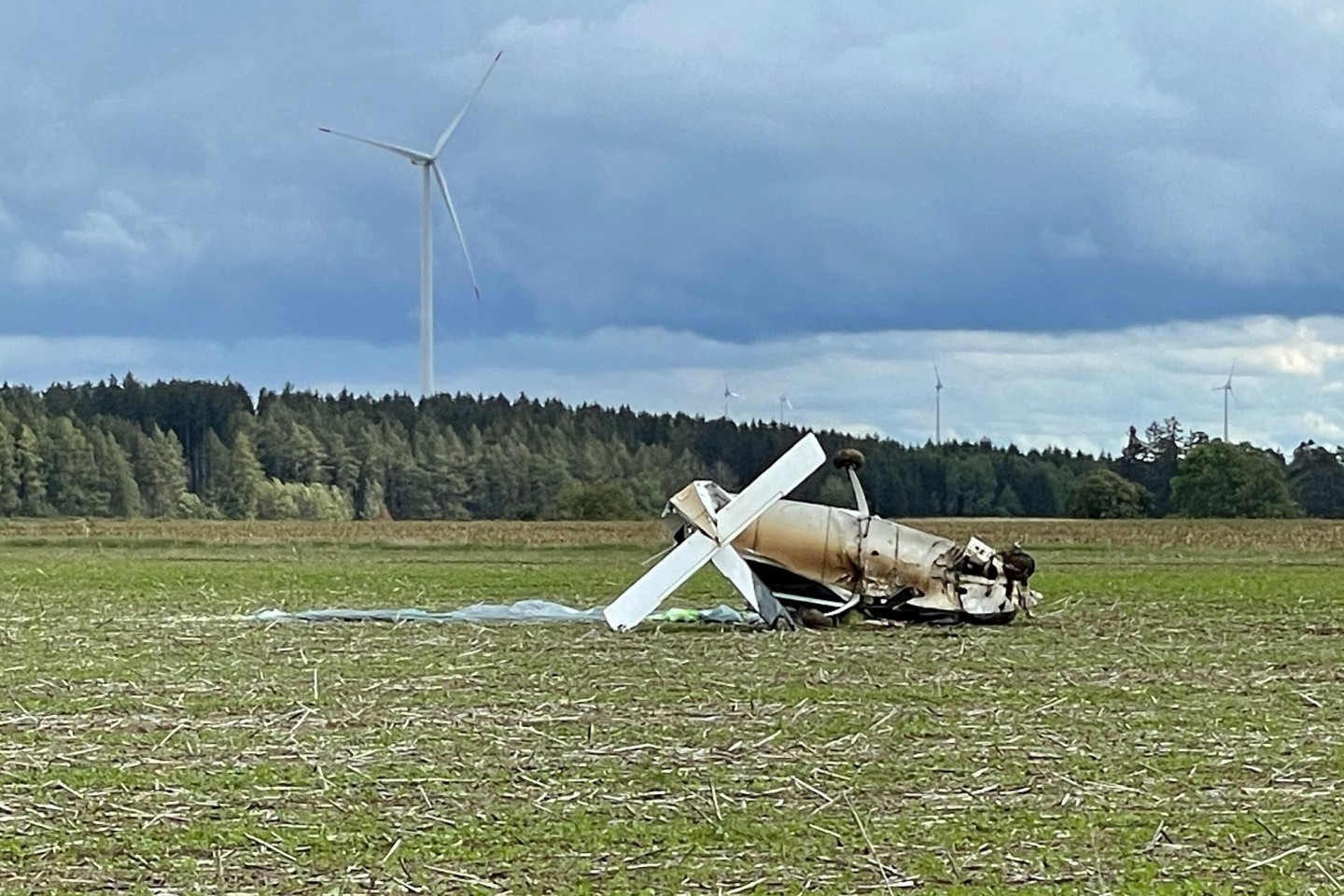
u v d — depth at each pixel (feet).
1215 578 150.20
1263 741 54.54
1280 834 41.14
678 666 75.61
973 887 36.58
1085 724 58.08
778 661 77.92
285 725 58.13
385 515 468.75
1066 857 39.04
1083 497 408.87
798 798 45.47
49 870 38.06
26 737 55.62
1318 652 82.02
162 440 496.23
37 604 115.44
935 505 501.97
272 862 38.75
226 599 120.47
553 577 151.23
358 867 38.24
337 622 100.73
